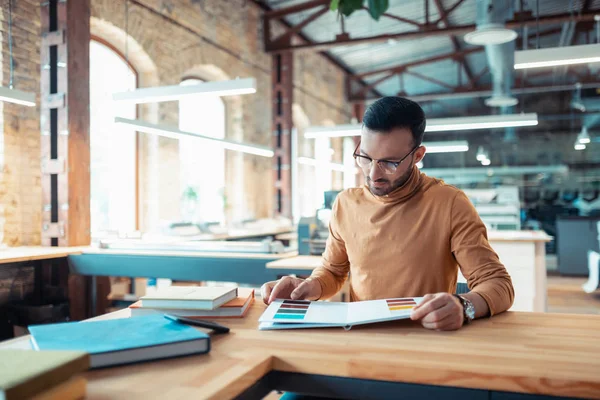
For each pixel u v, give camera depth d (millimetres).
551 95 15961
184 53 6926
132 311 1265
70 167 4773
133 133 6562
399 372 895
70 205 4785
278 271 3803
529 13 7047
